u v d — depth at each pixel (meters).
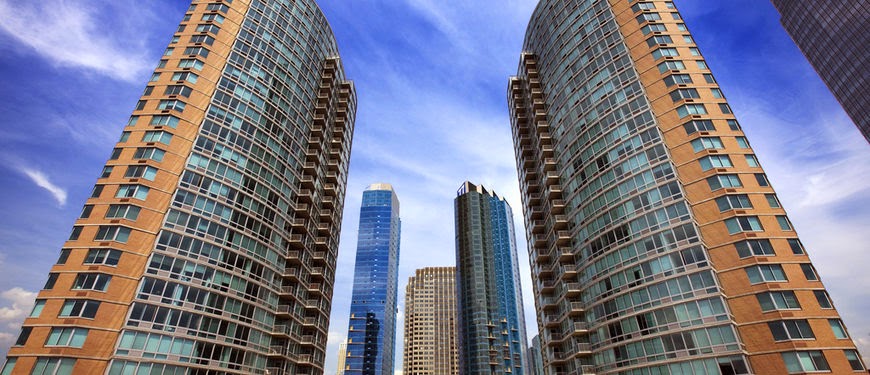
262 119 65.81
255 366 52.34
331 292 76.31
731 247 44.50
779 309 40.19
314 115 80.69
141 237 47.81
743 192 46.88
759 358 39.44
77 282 43.41
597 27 69.19
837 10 119.62
